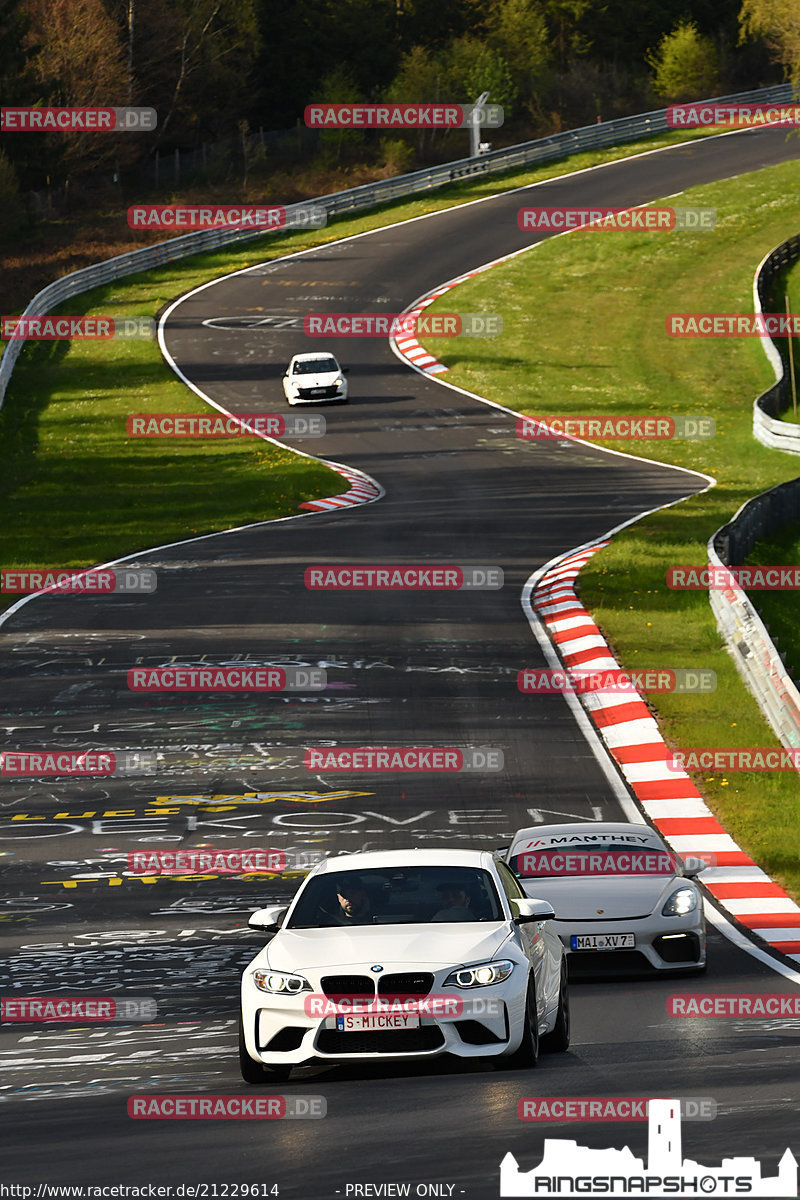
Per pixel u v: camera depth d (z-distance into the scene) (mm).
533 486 162375
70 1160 28969
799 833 70375
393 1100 32844
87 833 70438
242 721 87562
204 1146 29562
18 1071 39125
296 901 39625
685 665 99000
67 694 93875
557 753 81750
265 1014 35562
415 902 38750
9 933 57188
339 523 145125
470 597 115938
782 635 111750
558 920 50844
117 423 194500
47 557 134375
